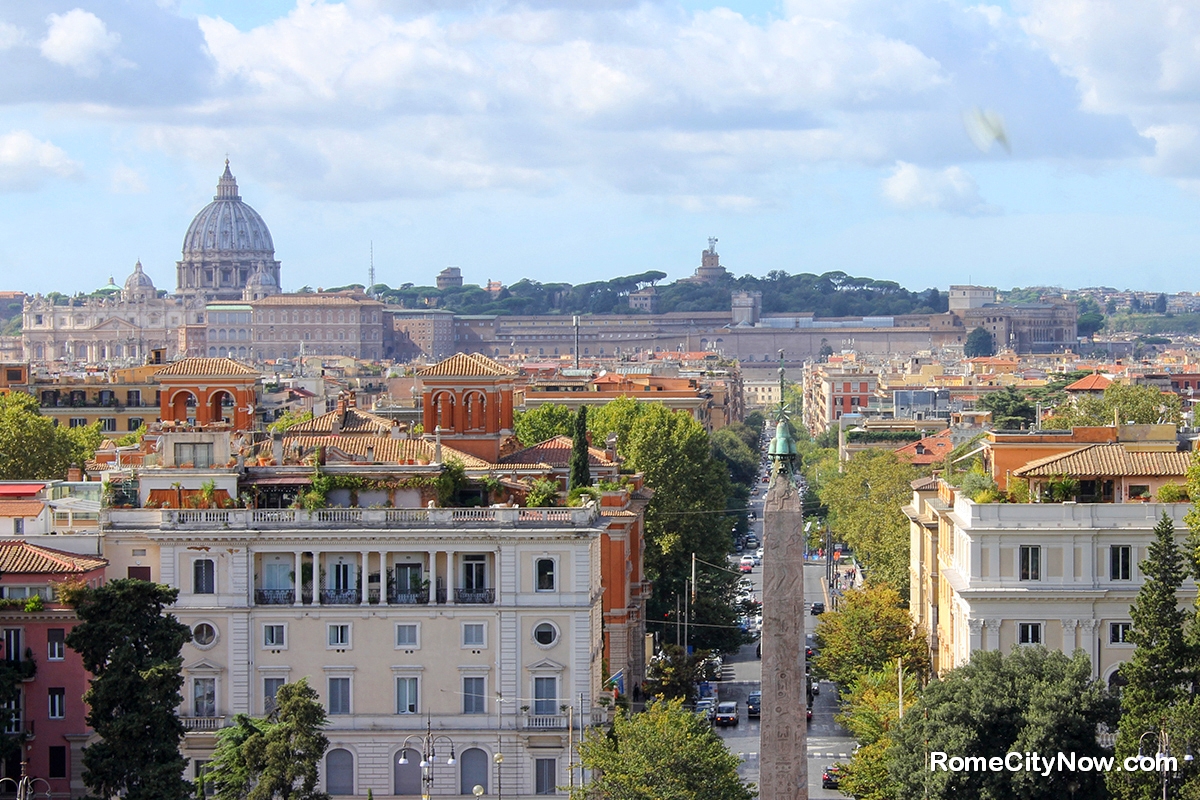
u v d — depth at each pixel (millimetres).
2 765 165250
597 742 162250
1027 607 170375
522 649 176875
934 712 151750
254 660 177625
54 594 168750
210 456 188500
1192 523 165125
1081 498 181250
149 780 149125
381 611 176875
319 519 178125
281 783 150250
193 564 177750
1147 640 147500
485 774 176125
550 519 177625
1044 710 148250
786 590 115250
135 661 153875
